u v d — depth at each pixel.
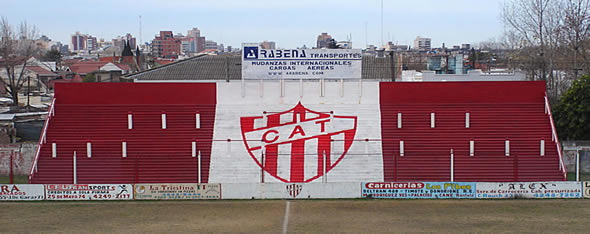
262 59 55.75
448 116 53.75
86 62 159.62
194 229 35.84
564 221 37.22
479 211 40.03
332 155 49.66
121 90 55.81
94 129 52.41
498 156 49.34
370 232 35.03
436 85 55.94
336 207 41.47
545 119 53.44
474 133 51.75
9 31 120.31
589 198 43.66
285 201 43.53
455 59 83.81
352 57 55.75
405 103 55.88
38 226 36.62
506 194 43.72
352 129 52.69
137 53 136.50
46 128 52.19
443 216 38.72
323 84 56.53
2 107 79.88
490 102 55.44
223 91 56.47
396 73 79.12
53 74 125.62
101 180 47.53
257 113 54.94
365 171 48.22
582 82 56.47
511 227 35.94
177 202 43.34
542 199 43.53
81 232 35.28
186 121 53.59
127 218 38.59
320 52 55.69
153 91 55.94
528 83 55.53
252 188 44.22
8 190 43.97
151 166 48.75
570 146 50.91
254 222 37.44
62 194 44.03
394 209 40.75
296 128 53.03
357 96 56.47
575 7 79.25
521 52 89.62
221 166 48.88
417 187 43.91
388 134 52.03
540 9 80.88
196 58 81.25
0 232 35.22
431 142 50.94
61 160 49.28
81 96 55.53
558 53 82.94
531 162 49.00
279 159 49.44
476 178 47.34
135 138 51.47
